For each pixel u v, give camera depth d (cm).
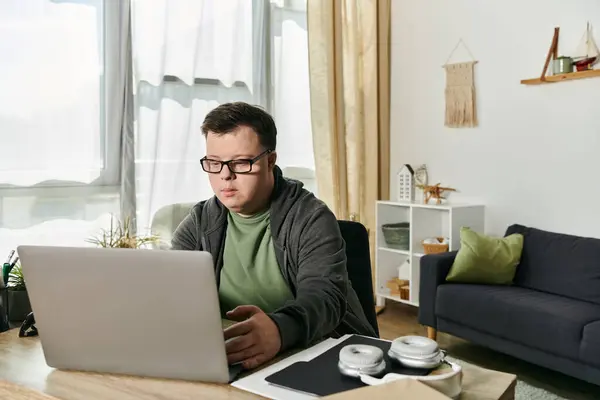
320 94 388
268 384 96
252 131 129
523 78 348
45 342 106
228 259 155
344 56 405
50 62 288
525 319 274
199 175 345
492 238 329
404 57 418
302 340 115
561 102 331
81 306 100
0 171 277
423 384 79
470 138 379
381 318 391
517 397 258
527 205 351
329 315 124
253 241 150
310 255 139
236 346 104
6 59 276
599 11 312
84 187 304
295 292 150
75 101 297
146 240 284
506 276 319
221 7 348
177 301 94
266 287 151
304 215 144
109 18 306
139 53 316
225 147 129
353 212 411
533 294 300
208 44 343
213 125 129
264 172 134
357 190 411
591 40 315
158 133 324
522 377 284
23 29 279
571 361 258
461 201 387
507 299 286
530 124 347
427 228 388
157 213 328
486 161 371
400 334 356
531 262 319
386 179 430
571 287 296
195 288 92
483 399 91
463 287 310
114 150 314
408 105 417
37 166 288
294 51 391
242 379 99
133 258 93
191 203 341
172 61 328
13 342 126
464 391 94
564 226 334
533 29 342
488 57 366
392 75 427
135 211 321
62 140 295
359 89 409
